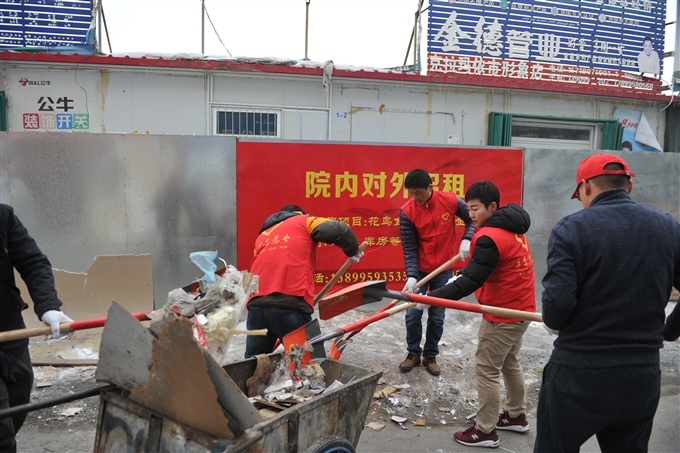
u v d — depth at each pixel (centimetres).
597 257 205
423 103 804
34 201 519
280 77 749
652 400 212
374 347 502
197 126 732
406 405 394
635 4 874
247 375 291
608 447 232
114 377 204
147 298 536
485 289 328
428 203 432
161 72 716
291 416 222
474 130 827
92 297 521
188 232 552
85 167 527
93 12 695
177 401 193
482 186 329
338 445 242
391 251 600
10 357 229
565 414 214
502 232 310
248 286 279
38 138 515
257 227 567
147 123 719
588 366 206
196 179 550
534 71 836
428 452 331
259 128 752
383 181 593
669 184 692
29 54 673
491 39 816
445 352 496
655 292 207
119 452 213
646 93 880
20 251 240
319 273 586
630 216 212
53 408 372
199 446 191
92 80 702
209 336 263
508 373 347
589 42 858
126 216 538
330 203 583
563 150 643
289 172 570
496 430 359
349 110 778
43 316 228
